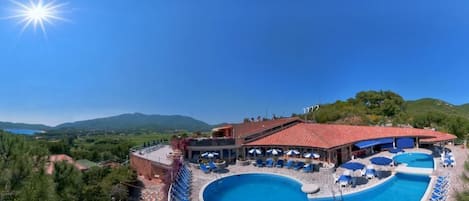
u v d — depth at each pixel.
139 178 41.56
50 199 12.23
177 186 27.31
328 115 76.06
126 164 49.59
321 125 46.59
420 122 65.50
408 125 64.75
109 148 99.75
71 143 106.88
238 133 45.84
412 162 36.59
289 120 49.38
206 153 39.34
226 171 34.84
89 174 37.00
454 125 57.88
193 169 35.66
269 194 27.66
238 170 35.31
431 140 44.19
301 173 32.84
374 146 45.19
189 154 40.62
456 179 26.53
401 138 46.25
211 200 26.11
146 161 41.56
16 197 11.50
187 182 29.62
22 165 12.31
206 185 28.67
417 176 30.42
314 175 31.86
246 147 41.47
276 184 31.00
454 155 39.00
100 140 131.00
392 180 29.88
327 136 40.25
